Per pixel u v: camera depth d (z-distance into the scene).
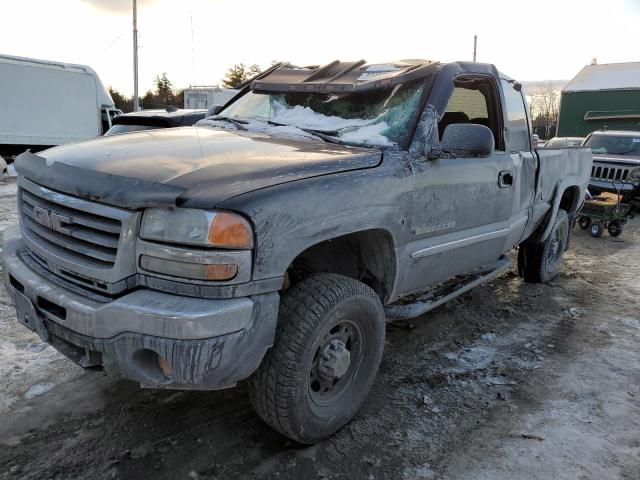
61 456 2.67
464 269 3.99
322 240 2.56
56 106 17.83
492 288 5.64
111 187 2.28
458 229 3.64
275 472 2.64
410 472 2.68
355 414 3.14
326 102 3.71
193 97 24.95
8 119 16.73
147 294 2.25
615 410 3.29
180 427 2.96
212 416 3.08
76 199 2.42
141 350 2.23
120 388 3.31
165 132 3.40
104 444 2.78
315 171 2.62
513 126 4.38
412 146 3.19
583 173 5.95
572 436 3.01
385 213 2.91
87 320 2.29
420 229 3.25
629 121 22.20
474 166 3.65
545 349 4.16
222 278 2.20
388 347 4.09
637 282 6.09
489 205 3.90
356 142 3.22
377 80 3.52
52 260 2.55
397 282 3.24
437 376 3.65
